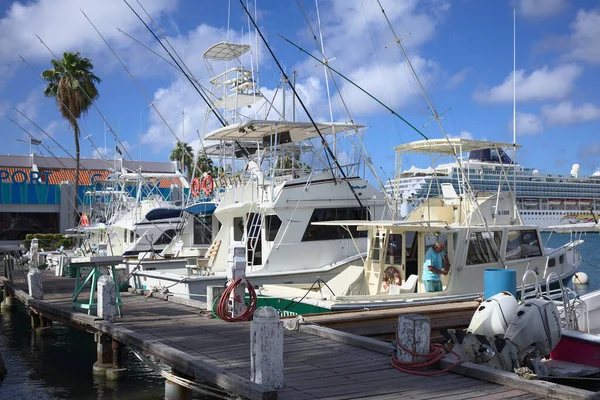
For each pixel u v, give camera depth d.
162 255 20.84
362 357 8.21
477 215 15.23
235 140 18.70
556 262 16.14
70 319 12.61
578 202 81.56
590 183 83.25
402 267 13.48
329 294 13.27
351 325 10.84
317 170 17.23
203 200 20.84
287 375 7.28
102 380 11.34
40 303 14.72
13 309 20.69
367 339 8.92
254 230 16.50
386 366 7.68
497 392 6.45
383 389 6.63
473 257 13.86
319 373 7.36
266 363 6.63
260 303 13.20
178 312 12.96
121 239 24.47
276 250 16.02
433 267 13.15
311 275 16.06
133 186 29.94
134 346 9.71
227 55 20.95
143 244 22.47
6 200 42.47
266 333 6.66
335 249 16.86
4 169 44.16
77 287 13.62
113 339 11.38
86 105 38.44
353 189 17.31
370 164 17.64
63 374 11.91
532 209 79.38
